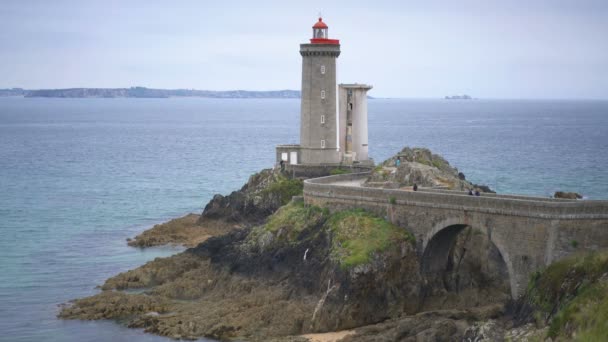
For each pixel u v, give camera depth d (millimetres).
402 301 93625
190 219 151375
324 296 92500
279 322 91688
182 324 92938
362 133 152250
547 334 71125
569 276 77562
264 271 105062
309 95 144000
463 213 91750
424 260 96750
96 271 118812
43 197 188875
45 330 93375
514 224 86562
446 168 135875
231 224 143875
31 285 111125
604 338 64438
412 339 82250
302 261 101938
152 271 113438
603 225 82312
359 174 126312
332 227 102188
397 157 129625
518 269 86250
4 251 130875
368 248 94375
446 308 94875
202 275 109875
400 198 98938
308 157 145125
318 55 142500
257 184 149875
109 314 98250
